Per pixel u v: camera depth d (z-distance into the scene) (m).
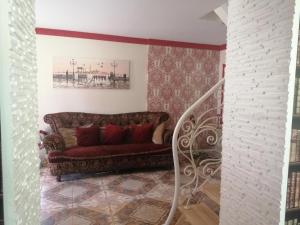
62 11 3.34
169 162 4.21
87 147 3.93
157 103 5.10
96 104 4.75
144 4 3.00
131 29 4.25
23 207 0.67
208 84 5.39
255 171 1.49
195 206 2.36
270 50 1.35
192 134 2.60
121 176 3.96
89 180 3.75
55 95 4.50
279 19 1.28
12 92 0.59
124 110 4.94
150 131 4.45
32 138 0.81
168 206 2.93
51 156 3.58
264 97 1.40
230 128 1.76
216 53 5.39
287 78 1.23
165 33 4.45
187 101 5.30
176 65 5.14
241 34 1.62
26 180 0.72
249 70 1.54
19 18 0.66
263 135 1.41
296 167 1.45
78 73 4.57
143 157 4.05
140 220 2.62
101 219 2.63
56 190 3.35
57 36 4.40
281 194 1.27
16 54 0.63
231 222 1.75
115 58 4.77
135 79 4.95
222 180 1.88
